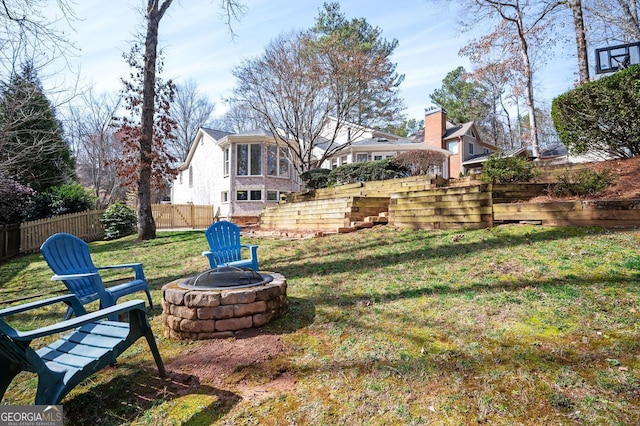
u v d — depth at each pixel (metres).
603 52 9.86
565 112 7.96
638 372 2.12
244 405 2.13
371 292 3.97
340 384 2.26
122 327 2.59
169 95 12.55
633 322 2.67
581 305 3.03
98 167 27.22
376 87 17.28
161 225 19.61
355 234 7.38
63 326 1.89
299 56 16.38
